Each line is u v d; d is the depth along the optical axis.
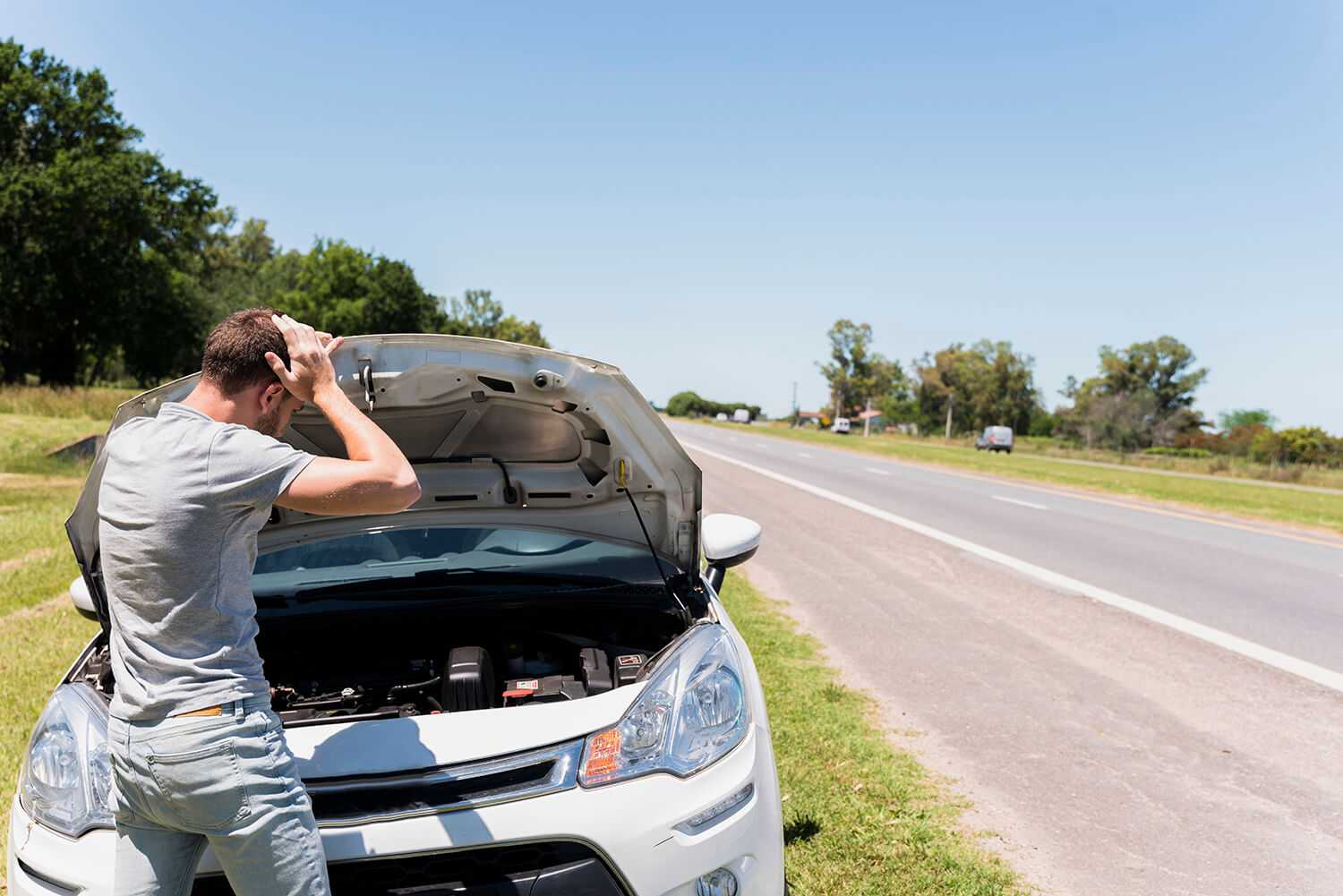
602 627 3.48
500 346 2.82
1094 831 3.87
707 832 2.32
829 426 126.69
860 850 3.61
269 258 116.62
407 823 2.14
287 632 3.21
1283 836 3.85
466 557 3.45
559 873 2.18
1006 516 15.07
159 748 1.79
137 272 54.16
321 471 1.90
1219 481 31.66
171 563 1.83
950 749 4.76
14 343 53.88
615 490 3.38
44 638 6.61
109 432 2.45
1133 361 99.62
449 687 2.84
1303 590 9.07
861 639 6.98
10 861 2.28
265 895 1.87
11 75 51.00
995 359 105.12
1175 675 6.11
